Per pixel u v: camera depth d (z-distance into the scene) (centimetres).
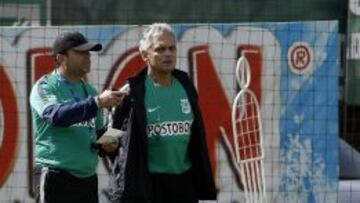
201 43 3044
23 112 3041
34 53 3031
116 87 3023
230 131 3048
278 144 3058
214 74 3044
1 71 3031
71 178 2138
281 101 3052
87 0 4681
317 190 3069
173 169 2067
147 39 2070
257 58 3044
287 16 4744
